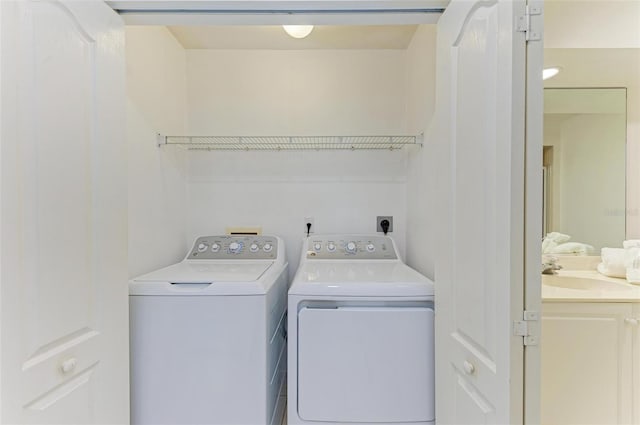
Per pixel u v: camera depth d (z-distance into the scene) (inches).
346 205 90.7
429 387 52.5
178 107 84.8
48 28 32.4
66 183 34.6
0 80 27.7
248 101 90.1
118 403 42.9
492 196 31.9
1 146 27.9
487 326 32.8
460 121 39.0
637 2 59.3
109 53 41.8
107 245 41.0
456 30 39.6
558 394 49.7
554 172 62.3
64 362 34.1
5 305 28.1
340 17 46.2
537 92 28.5
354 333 52.7
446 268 43.4
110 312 41.5
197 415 52.2
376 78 89.7
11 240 28.7
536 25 28.2
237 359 52.2
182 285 54.5
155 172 72.1
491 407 32.1
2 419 27.8
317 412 52.8
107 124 41.2
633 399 48.3
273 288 60.7
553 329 49.8
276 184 90.8
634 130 59.3
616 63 59.9
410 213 84.0
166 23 47.0
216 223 90.8
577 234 62.0
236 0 42.0
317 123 90.0
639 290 54.4
